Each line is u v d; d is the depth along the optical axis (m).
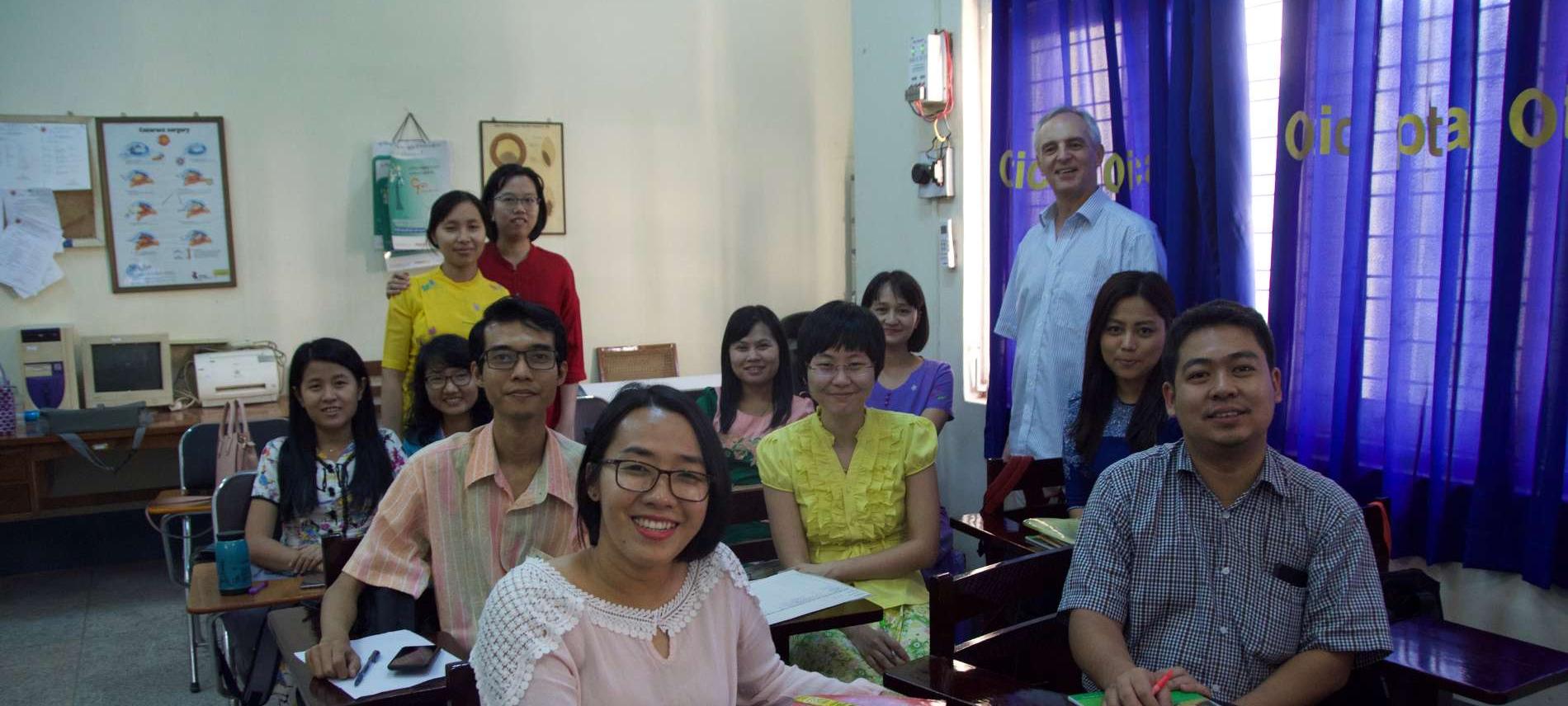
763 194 5.75
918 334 3.39
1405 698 1.71
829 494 2.36
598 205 5.41
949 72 3.82
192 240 4.70
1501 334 2.34
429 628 2.02
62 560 4.61
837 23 5.87
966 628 2.72
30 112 4.45
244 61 4.75
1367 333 2.65
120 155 4.57
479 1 5.13
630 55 5.43
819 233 5.89
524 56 5.23
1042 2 3.47
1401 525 2.58
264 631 2.47
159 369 4.52
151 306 4.68
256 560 2.55
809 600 1.92
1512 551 2.39
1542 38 2.27
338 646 1.72
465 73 5.12
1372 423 2.65
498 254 3.49
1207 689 1.54
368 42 4.95
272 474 2.68
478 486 1.97
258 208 4.81
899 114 4.10
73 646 3.68
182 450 3.53
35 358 4.38
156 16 4.59
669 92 5.52
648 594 1.35
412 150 4.98
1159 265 2.82
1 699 3.21
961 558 2.94
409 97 5.04
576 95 5.34
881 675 2.03
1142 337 2.39
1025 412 3.04
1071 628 1.74
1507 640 1.80
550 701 1.20
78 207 4.54
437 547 1.96
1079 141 2.85
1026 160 3.53
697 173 5.60
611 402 1.37
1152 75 3.04
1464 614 2.52
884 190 4.23
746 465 2.90
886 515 2.36
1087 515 1.80
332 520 2.70
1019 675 1.80
